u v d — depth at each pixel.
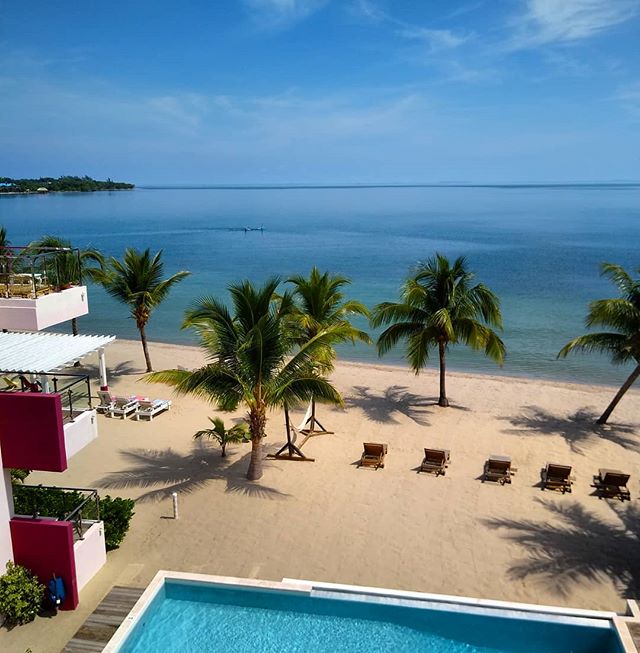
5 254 18.53
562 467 18.66
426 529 16.45
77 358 14.29
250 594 13.40
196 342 42.34
